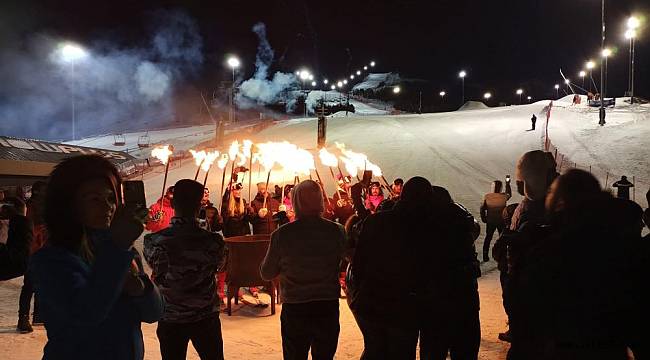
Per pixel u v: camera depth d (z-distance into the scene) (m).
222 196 10.04
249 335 6.75
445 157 31.91
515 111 55.50
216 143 44.94
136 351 2.24
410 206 4.12
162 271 3.94
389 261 4.00
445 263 4.09
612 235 2.87
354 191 5.87
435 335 4.17
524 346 2.95
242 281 7.82
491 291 9.34
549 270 2.87
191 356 5.90
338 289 4.33
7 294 9.52
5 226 3.82
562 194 3.04
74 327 2.07
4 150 14.68
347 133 44.47
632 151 30.64
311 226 4.26
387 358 4.10
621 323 2.82
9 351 5.90
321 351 4.25
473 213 20.11
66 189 2.03
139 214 2.03
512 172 27.98
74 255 2.05
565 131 38.84
